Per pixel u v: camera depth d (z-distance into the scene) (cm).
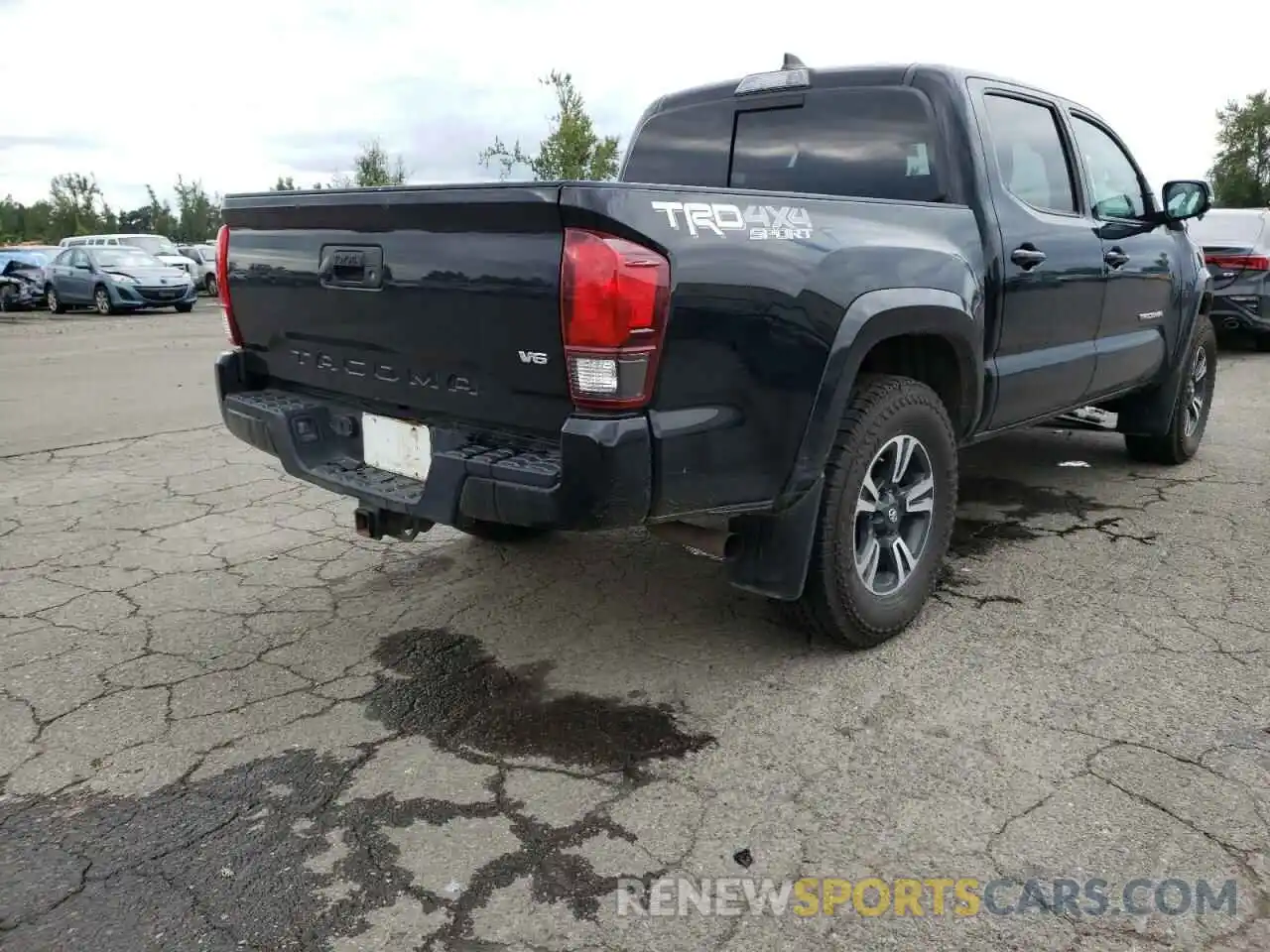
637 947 214
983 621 377
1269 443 665
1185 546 456
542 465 272
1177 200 508
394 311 302
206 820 261
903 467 352
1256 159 5675
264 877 238
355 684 336
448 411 302
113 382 1039
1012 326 402
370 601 409
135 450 689
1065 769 276
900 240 335
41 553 468
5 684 337
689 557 454
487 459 280
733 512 290
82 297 2233
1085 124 483
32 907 228
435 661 352
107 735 304
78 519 524
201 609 401
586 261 247
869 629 347
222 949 215
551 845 248
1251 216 1122
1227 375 986
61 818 262
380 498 310
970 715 307
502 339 273
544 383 268
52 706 322
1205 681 326
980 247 378
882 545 355
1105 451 643
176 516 529
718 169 454
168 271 2258
